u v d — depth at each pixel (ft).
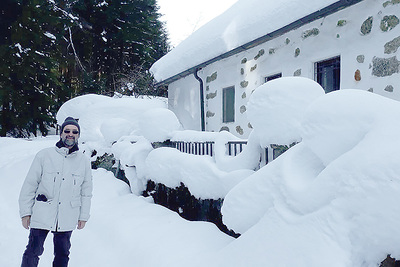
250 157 11.14
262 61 20.92
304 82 8.60
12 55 44.75
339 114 6.42
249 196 8.17
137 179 18.92
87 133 29.84
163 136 18.70
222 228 11.41
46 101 50.70
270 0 18.95
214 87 26.45
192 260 8.79
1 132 48.08
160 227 12.03
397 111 5.94
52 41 53.26
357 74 14.53
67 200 9.02
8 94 45.57
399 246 4.85
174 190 15.16
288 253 6.07
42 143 39.52
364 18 14.25
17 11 48.21
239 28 20.47
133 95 58.54
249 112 9.34
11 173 25.44
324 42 16.34
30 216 8.75
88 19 64.18
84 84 61.21
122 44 66.28
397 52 12.78
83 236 13.12
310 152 7.46
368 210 5.19
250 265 6.63
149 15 71.67
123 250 10.94
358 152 5.76
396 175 4.99
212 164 12.58
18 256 11.42
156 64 37.76
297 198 6.66
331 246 5.50
